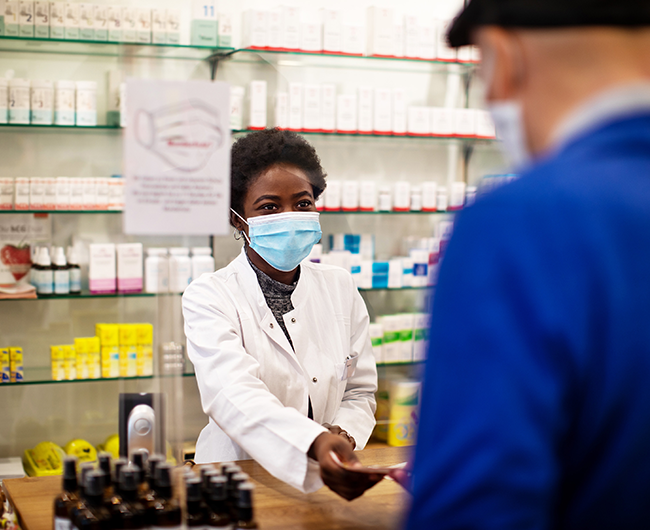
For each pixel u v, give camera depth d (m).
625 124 0.52
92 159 2.97
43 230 2.83
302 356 1.59
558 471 0.51
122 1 2.86
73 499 0.96
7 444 2.89
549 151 0.56
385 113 3.21
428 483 0.50
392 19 3.14
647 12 0.51
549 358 0.47
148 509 0.90
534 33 0.54
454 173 3.53
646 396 0.49
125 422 1.08
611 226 0.49
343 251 3.16
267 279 1.60
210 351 1.44
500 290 0.49
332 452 1.12
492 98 0.59
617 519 0.52
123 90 0.93
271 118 3.09
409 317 3.25
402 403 2.99
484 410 0.47
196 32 2.84
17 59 2.86
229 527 0.90
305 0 3.24
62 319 2.95
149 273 2.02
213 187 0.96
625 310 0.48
